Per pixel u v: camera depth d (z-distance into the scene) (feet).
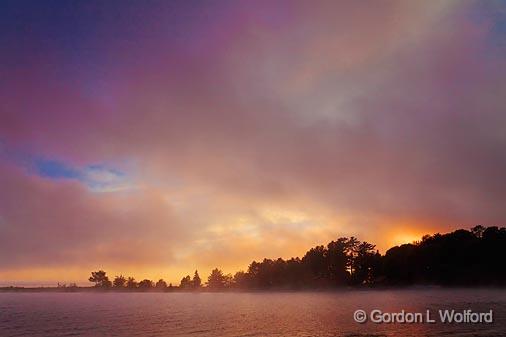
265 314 419.95
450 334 228.84
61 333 302.66
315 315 387.14
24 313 498.69
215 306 604.08
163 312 488.85
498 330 237.86
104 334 293.02
